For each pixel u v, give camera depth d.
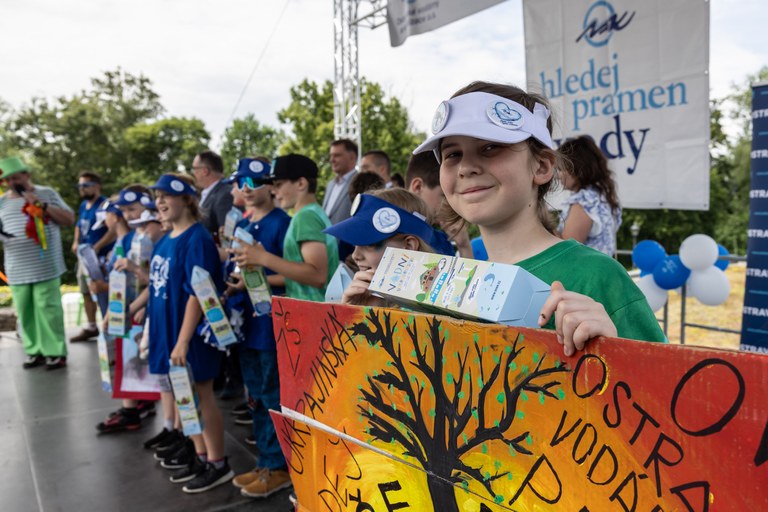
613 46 4.05
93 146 35.84
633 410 0.66
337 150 4.94
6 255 5.60
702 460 0.60
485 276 0.88
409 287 1.02
